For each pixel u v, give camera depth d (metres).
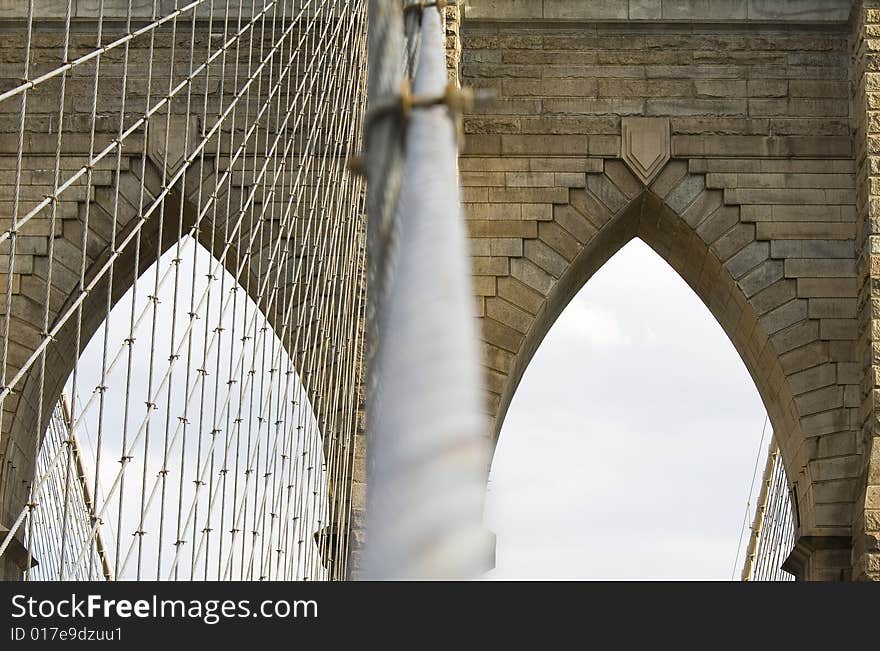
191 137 22.70
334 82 22.56
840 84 22.67
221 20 23.17
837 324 21.70
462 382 2.98
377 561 2.73
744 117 22.56
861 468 20.75
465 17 22.84
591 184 22.39
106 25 23.09
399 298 3.26
